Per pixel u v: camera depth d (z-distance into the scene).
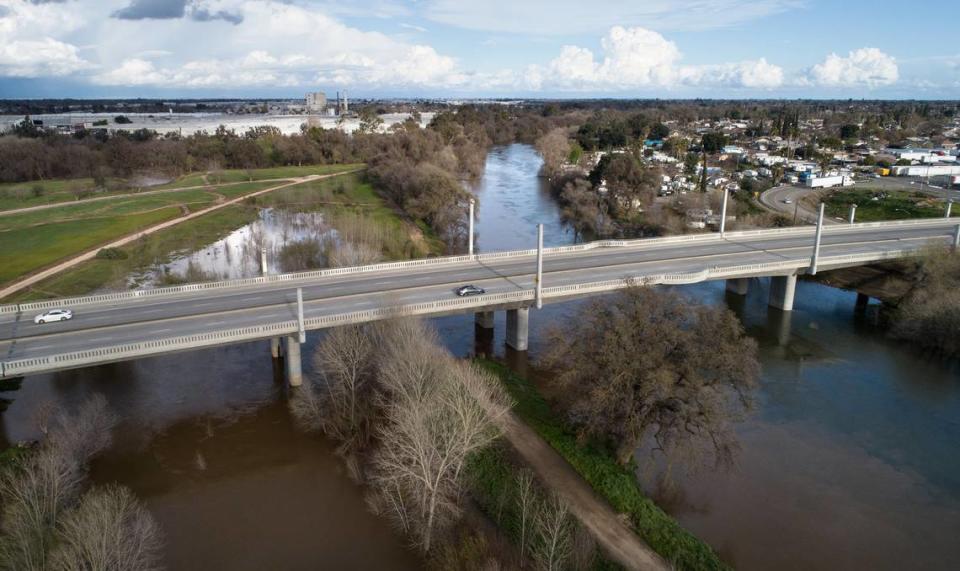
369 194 182.00
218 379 72.19
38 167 193.62
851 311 100.62
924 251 97.75
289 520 48.66
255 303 74.19
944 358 81.81
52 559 35.69
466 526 45.69
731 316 53.25
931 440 61.81
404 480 48.47
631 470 53.38
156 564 43.53
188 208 158.88
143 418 63.25
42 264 107.12
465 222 153.12
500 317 94.88
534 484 49.88
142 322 67.94
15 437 58.00
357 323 67.44
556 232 153.75
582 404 51.81
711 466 55.94
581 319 61.34
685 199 162.88
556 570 38.16
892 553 46.09
